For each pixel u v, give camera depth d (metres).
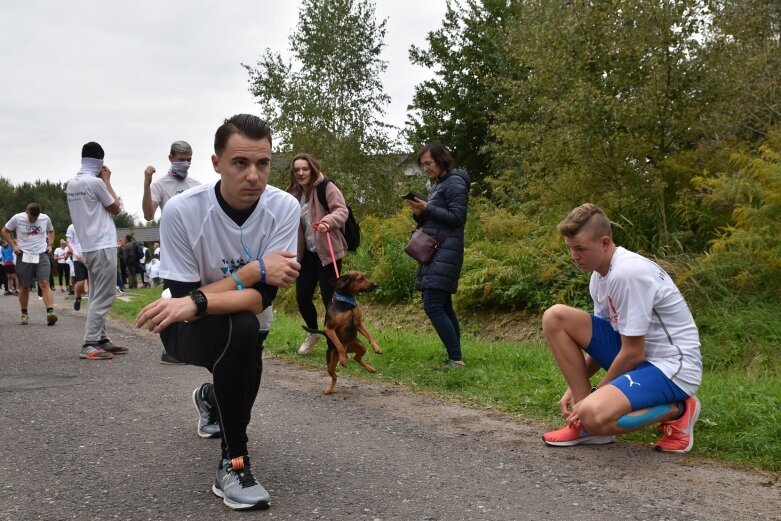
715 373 5.80
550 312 4.09
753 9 8.26
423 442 4.04
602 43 8.12
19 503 3.11
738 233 6.59
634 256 3.78
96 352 6.90
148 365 6.55
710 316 6.56
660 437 4.03
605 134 8.19
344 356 5.41
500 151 11.34
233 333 2.94
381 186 17.84
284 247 3.19
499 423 4.47
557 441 3.93
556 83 8.58
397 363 6.39
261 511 2.99
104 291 7.02
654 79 7.87
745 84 8.07
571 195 8.77
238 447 3.07
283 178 17.73
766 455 3.65
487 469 3.54
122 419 4.54
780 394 4.47
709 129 8.15
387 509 3.00
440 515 2.93
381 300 10.60
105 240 6.96
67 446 3.96
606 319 4.07
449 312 6.21
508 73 18.00
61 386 5.59
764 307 6.39
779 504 3.05
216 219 3.07
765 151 6.97
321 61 19.78
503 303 8.65
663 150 8.25
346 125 18.92
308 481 3.37
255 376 3.31
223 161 2.93
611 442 3.99
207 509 3.01
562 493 3.19
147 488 3.28
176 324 3.14
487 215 10.42
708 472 3.47
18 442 4.05
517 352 6.43
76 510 3.02
